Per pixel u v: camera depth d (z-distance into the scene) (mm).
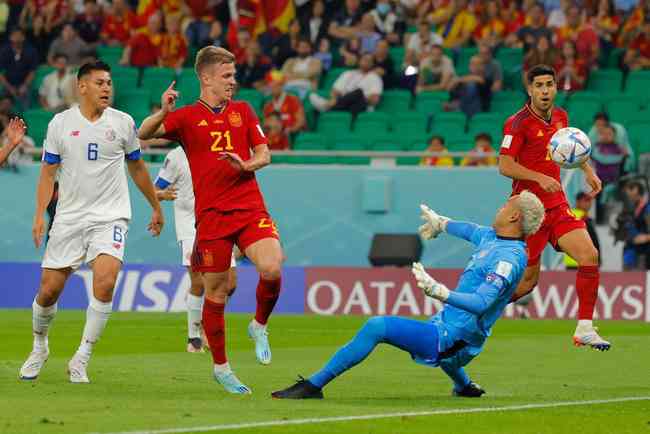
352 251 60656
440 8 74500
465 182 60062
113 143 27578
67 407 23109
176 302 56844
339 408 23156
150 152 59469
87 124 27422
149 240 60688
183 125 25750
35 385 27000
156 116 25484
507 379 29922
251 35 74812
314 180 60812
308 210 60844
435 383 28688
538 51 68938
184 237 37938
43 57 76188
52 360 33469
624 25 72938
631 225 59156
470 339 24375
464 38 73688
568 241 31266
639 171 60156
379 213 60531
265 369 32000
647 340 42438
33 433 19719
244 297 56656
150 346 39125
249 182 25891
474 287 24234
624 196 59531
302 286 57000
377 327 24156
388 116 68562
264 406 23375
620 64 71812
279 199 61000
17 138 27484
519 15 73438
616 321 54156
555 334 46156
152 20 74750
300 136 67312
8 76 72938
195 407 23156
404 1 75562
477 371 31953
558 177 32125
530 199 24219
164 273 57062
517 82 70500
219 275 25641
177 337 42625
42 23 76062
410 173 60438
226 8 77625
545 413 22938
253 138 25812
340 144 67188
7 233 61438
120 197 27906
